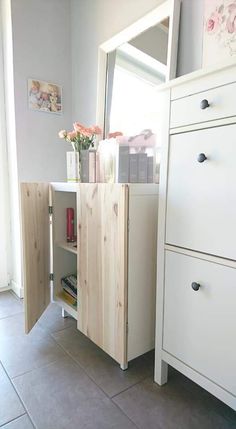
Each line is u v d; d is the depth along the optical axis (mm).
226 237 833
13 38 1762
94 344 1433
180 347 1019
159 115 1405
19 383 1144
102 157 1419
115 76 1672
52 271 1683
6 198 2051
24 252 1400
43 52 1908
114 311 1177
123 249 1092
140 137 1326
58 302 1665
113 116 1699
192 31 1236
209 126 855
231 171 807
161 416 990
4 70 1905
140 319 1192
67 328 1589
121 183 1158
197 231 917
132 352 1189
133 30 1499
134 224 1112
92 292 1300
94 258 1264
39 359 1306
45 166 1996
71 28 2025
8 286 2141
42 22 1883
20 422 959
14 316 1721
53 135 2012
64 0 1972
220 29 1125
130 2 1531
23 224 1384
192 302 955
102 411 1010
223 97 810
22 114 1854
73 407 1025
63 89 2035
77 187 1345
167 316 1063
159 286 1081
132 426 949
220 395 884
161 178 1034
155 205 1172
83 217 1315
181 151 952
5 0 1780
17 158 1868
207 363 921
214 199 858
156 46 1396
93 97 1874
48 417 982
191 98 903
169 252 1028
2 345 1412
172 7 1257
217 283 868
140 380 1169
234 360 838
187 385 1143
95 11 1779
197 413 1003
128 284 1127
